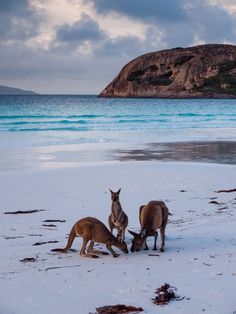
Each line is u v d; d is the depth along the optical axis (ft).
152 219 32.50
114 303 21.85
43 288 24.30
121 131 163.22
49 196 55.11
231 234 36.73
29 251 33.12
